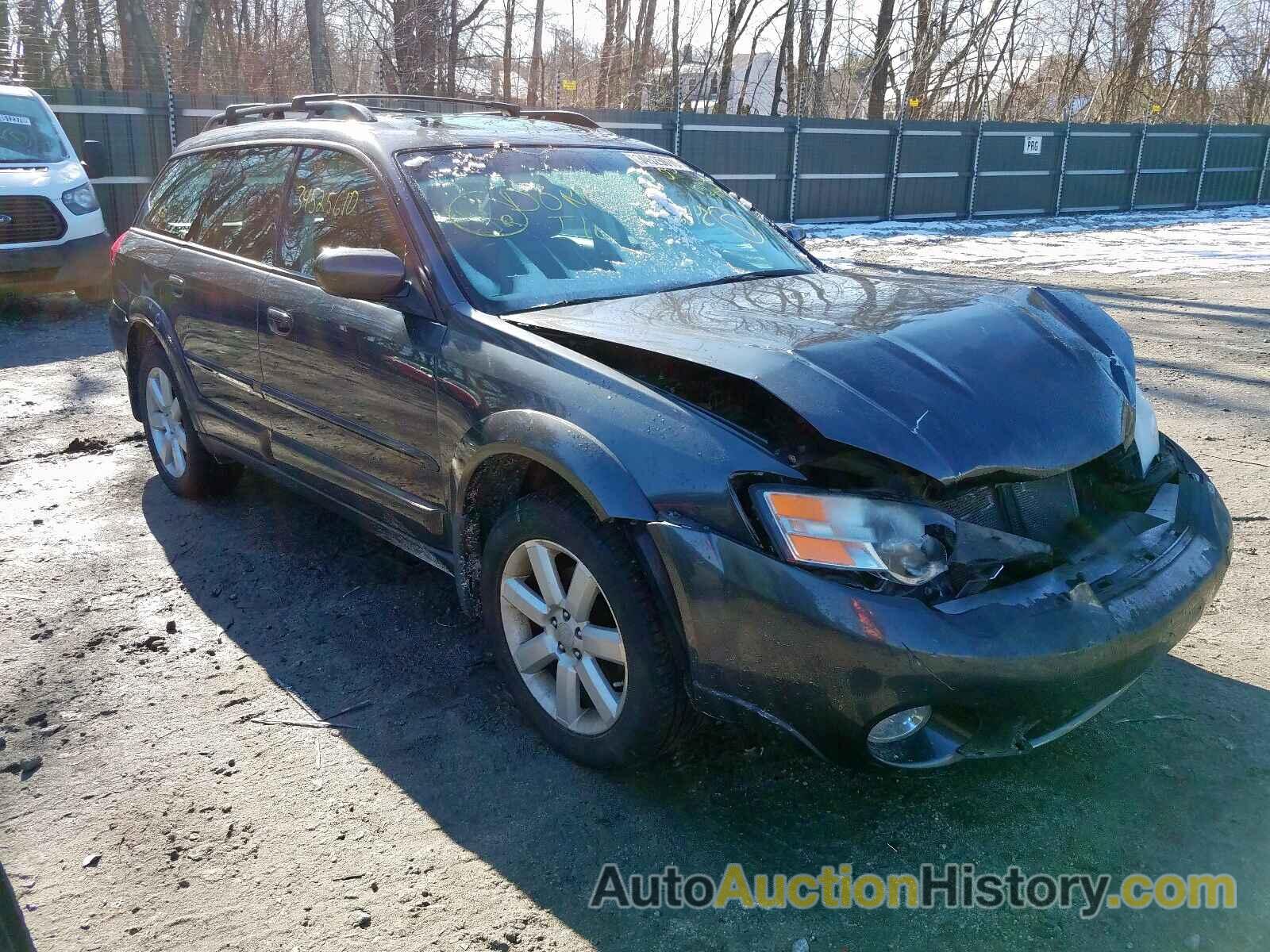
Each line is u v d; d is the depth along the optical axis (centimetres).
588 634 271
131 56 1912
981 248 1612
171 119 1288
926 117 2852
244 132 440
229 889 240
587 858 249
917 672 218
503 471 296
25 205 885
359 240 346
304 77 1958
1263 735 293
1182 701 310
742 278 356
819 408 236
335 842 255
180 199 469
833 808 266
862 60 2809
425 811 267
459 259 320
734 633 235
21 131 955
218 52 2164
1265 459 529
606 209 365
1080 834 255
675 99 1714
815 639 224
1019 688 224
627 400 259
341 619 371
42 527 456
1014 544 235
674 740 264
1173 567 255
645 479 247
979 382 255
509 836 257
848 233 1795
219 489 482
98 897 238
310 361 357
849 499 227
